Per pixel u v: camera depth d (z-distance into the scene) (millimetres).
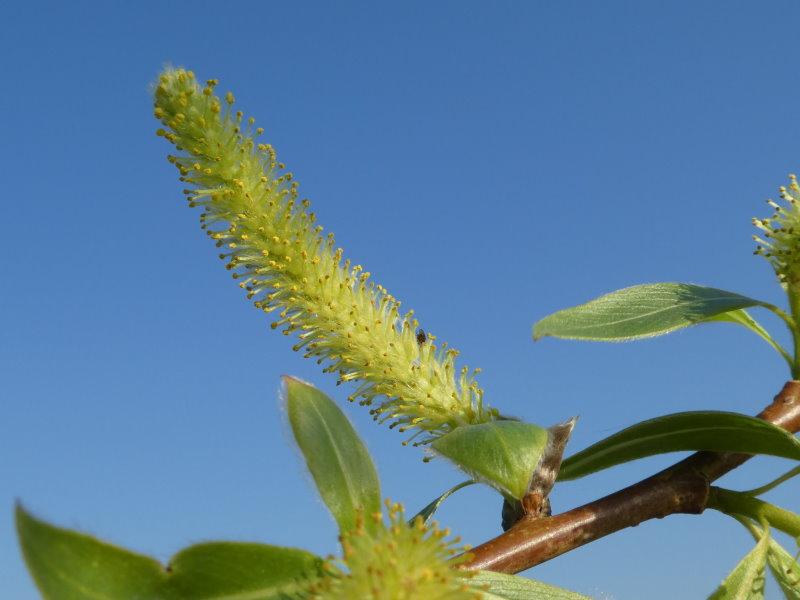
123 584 83
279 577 89
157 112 120
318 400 100
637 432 121
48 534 79
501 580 103
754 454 118
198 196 122
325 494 96
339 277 126
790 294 132
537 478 115
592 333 131
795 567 119
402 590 84
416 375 126
